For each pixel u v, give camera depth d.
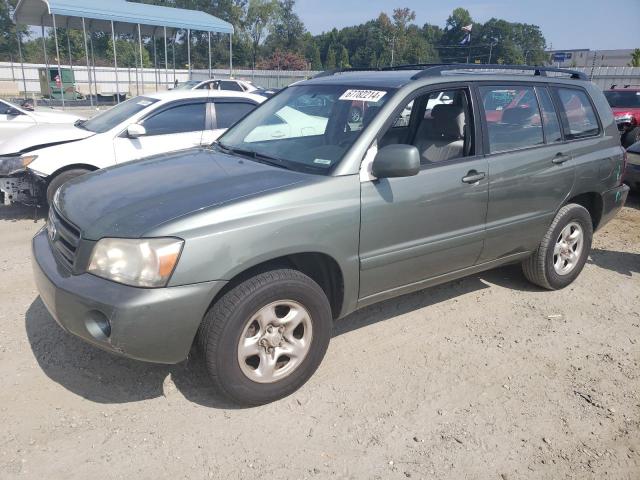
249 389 2.99
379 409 3.13
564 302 4.68
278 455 2.74
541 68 4.64
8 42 57.53
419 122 3.95
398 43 76.44
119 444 2.77
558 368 3.64
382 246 3.42
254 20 78.44
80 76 34.69
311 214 3.04
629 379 3.54
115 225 2.77
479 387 3.39
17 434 2.80
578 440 2.95
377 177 3.31
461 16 86.44
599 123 4.96
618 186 5.16
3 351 3.55
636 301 4.76
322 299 3.16
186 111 7.27
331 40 91.12
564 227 4.67
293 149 3.69
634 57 38.78
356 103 3.67
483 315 4.38
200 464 2.66
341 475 2.63
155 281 2.64
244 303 2.84
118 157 6.78
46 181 6.49
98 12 18.61
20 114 10.49
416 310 4.43
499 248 4.18
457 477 2.66
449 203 3.69
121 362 3.48
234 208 2.84
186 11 22.22
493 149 4.00
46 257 3.06
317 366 3.27
